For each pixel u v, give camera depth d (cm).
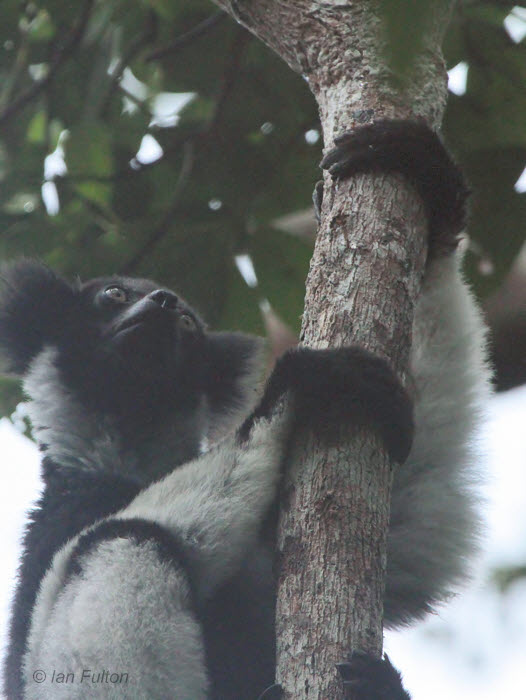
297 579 542
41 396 958
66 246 1194
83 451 933
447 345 791
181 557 681
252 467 684
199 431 990
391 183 662
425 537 817
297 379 628
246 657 780
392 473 604
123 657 645
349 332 613
